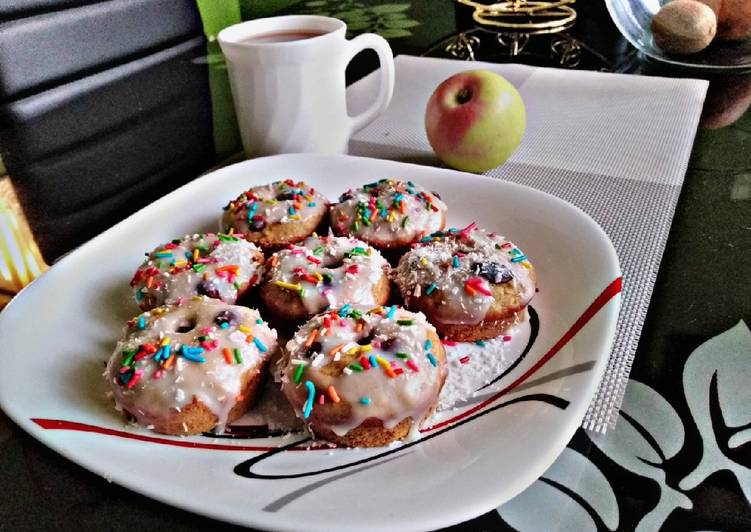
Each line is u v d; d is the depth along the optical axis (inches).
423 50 25.9
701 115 19.6
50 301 11.9
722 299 11.7
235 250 13.4
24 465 9.2
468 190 15.1
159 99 20.7
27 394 10.0
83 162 17.4
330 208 15.3
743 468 8.6
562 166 17.0
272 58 15.4
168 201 15.0
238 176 16.0
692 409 9.6
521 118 16.9
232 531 8.2
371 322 10.9
